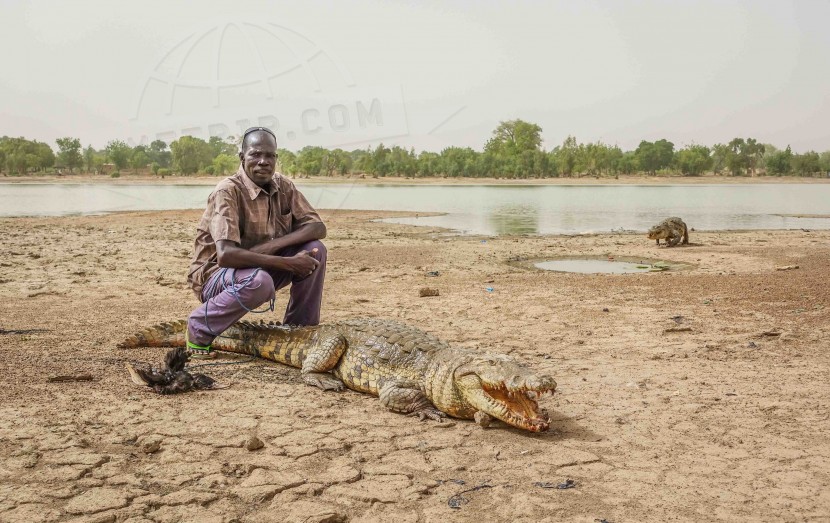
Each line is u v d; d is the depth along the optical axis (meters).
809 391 6.31
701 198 64.06
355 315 9.97
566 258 17.94
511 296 11.82
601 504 4.05
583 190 85.62
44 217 31.02
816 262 16.41
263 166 7.07
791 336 8.61
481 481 4.39
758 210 43.91
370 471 4.52
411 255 18.17
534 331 9.06
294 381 6.60
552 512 3.95
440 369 5.69
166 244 20.41
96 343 7.83
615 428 5.36
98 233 23.70
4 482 4.18
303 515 3.89
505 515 3.92
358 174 127.81
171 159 85.06
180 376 6.12
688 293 12.07
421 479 4.41
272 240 7.28
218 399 5.93
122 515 3.83
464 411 5.55
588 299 11.54
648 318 9.92
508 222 31.88
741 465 4.63
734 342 8.41
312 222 7.57
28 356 7.06
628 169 159.75
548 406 5.91
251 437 4.88
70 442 4.80
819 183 145.88
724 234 25.36
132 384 6.23
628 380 6.73
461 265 16.22
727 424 5.44
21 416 5.28
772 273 14.56
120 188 69.38
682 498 4.13
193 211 35.00
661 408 5.84
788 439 5.10
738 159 165.75
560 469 4.57
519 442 5.08
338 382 6.42
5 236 21.83
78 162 113.50
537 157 138.62
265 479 4.35
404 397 5.73
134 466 4.50
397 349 6.16
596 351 7.96
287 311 7.79
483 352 5.66
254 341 7.36
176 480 4.30
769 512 3.94
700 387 6.47
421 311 10.39
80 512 3.84
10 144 112.56
